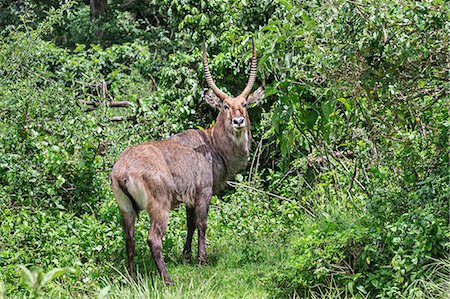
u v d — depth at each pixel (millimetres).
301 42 10484
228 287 11258
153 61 21344
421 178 11062
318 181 15086
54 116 14250
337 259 10242
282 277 10680
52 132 14109
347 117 12859
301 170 15547
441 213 9969
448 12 10156
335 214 11852
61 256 11445
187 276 11750
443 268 9609
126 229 11617
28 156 13625
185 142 12438
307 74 10961
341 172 14227
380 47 10148
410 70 10312
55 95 14359
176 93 17469
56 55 19562
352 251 10453
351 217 11820
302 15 10609
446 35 10125
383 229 10312
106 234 12297
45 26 16203
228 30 17672
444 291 9156
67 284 10875
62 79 18984
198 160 12430
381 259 10281
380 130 11172
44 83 15234
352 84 10234
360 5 9906
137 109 16188
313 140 13500
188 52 19156
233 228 14000
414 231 9641
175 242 13227
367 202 10898
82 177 13820
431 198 10289
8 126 13883
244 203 14695
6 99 14047
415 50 10117
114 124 15570
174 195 12055
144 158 11617
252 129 17453
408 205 10492
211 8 18125
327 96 10375
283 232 13422
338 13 10031
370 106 10992
